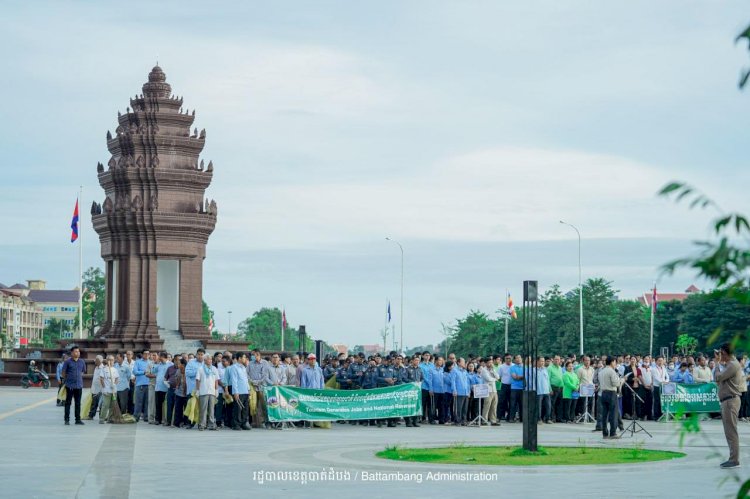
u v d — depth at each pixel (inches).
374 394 1565.0
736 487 828.6
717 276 259.9
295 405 1524.4
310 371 1596.9
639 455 1086.4
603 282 4825.3
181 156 3319.4
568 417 1728.6
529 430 1111.0
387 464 1001.5
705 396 1736.0
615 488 825.5
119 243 3260.3
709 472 943.7
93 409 1694.1
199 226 3270.2
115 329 3240.7
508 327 5315.0
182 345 3203.7
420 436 1400.1
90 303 7003.0
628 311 4867.1
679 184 263.1
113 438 1321.4
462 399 1657.2
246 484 853.8
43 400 2320.4
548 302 4867.1
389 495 784.3
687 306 4638.3
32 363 3107.8
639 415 1819.6
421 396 1619.1
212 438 1339.8
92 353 3095.5
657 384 1790.1
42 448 1175.0
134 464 1006.4
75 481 871.7
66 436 1348.4
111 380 1601.9
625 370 1801.2
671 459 1052.5
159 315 3334.2
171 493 796.6
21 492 801.6
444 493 795.4
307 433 1453.0
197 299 3280.0
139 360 1674.5
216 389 1508.4
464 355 6141.7
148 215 3213.6
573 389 1708.9
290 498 767.1
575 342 4682.6
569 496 777.6
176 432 1446.9
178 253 3248.0
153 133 3275.1
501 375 1803.6
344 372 1728.6
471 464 1000.2
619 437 1327.5
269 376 1553.9
